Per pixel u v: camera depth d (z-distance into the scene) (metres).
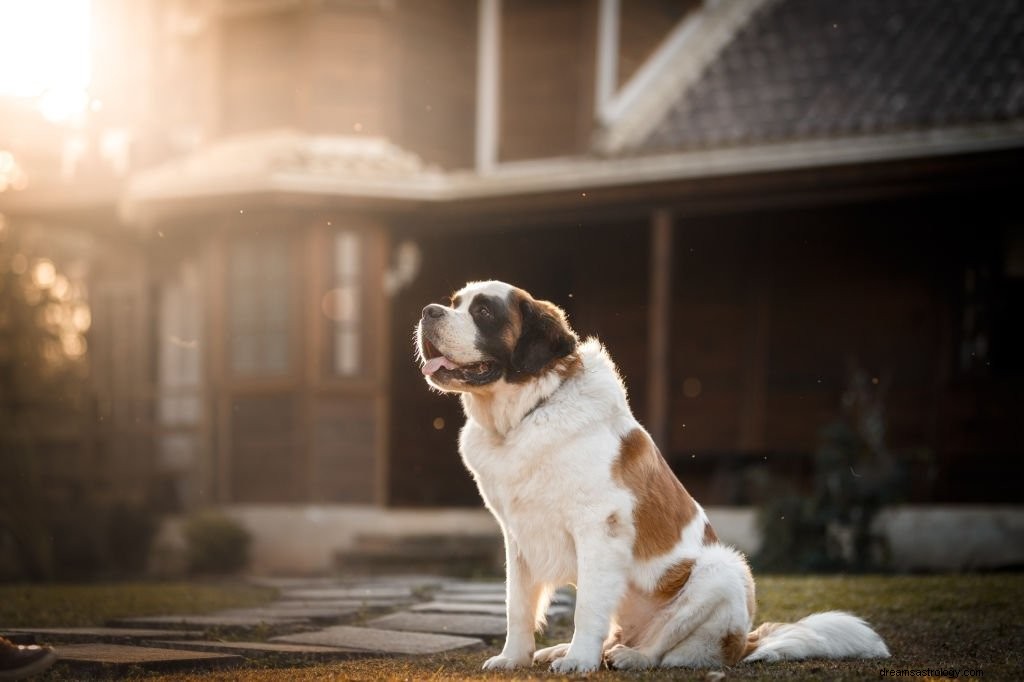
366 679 3.92
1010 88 11.16
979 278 12.16
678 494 4.38
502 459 4.22
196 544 11.73
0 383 14.55
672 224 12.09
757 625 5.71
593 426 4.16
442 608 6.29
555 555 4.23
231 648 4.74
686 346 13.65
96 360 16.02
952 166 10.77
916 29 12.87
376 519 12.25
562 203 12.38
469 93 14.27
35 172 15.75
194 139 14.52
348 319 12.90
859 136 10.99
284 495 12.80
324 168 12.51
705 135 12.27
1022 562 10.24
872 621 5.73
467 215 12.95
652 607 4.28
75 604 6.88
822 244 13.03
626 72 13.98
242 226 13.12
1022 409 11.74
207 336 13.30
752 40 13.88
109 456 13.70
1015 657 4.59
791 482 11.70
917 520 10.88
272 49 13.71
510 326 4.30
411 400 14.20
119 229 15.43
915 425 12.25
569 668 4.01
